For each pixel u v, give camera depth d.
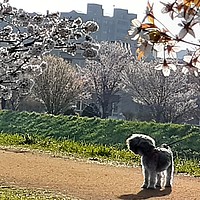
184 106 44.03
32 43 11.48
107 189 12.28
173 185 13.62
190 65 3.28
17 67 13.09
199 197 11.91
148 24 3.14
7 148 21.19
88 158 19.42
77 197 11.12
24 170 14.63
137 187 12.76
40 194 11.27
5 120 36.28
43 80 39.88
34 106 45.78
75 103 46.09
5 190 11.49
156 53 3.27
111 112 55.00
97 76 49.38
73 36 11.27
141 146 12.58
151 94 43.84
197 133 27.92
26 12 12.41
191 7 3.04
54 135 31.66
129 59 47.62
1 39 12.07
